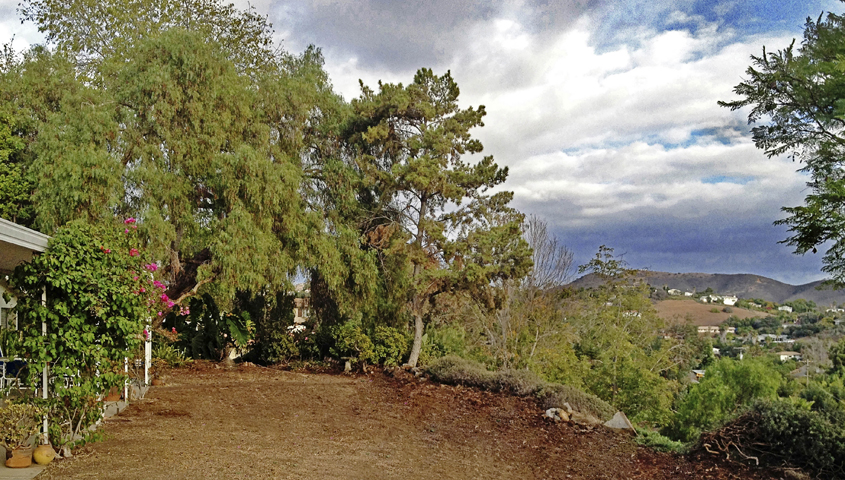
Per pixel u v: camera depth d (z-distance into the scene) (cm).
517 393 1196
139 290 720
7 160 1450
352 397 1200
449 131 1647
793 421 712
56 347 630
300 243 1580
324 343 1692
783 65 872
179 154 1405
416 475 711
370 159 1750
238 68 2002
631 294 2089
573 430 969
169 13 2042
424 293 1611
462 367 1356
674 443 870
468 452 854
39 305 618
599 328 2111
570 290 1936
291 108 1664
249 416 955
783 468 686
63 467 591
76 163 1266
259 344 1730
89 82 1819
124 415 870
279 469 655
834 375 2367
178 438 755
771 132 930
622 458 820
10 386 651
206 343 1666
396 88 1680
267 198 1455
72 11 1925
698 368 2873
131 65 1433
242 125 1530
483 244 1523
